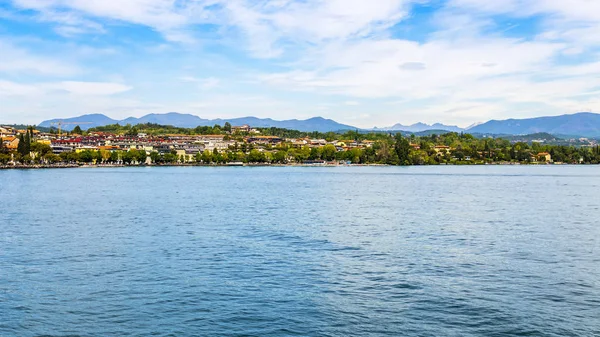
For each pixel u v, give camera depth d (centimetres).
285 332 3681
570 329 3722
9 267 5409
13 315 3997
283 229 7900
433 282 4816
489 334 3644
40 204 11950
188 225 8350
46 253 6106
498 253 6075
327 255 5944
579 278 4962
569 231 7738
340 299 4338
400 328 3747
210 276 5022
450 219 9144
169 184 19988
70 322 3869
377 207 11225
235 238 7069
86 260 5728
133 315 3994
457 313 4028
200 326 3788
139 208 11031
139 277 5000
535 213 10062
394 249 6303
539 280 4888
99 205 11694
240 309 4109
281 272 5172
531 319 3900
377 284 4753
